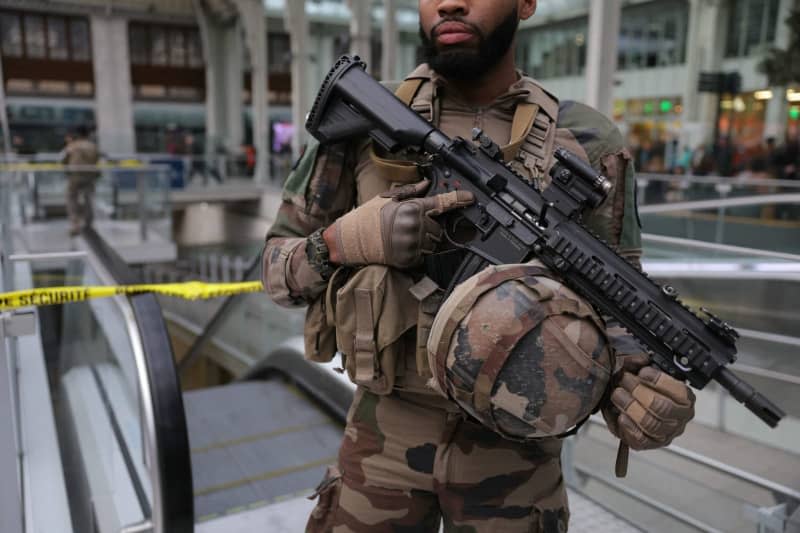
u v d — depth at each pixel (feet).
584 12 48.11
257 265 17.20
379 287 3.83
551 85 52.31
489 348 3.21
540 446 4.28
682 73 43.14
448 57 3.98
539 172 4.13
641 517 8.22
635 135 46.83
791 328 9.87
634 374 3.46
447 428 4.16
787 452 8.38
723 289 11.65
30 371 11.00
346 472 4.49
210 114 88.38
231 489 9.99
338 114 4.25
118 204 31.14
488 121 4.36
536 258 3.64
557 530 4.36
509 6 3.92
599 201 3.58
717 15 39.24
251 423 12.39
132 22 84.79
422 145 3.96
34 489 8.30
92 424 9.09
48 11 79.51
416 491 4.31
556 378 3.20
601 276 3.43
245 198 60.29
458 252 3.92
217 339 25.41
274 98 94.17
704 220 13.61
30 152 71.31
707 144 38.24
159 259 31.55
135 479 7.83
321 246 3.98
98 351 10.60
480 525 4.19
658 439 3.29
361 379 4.03
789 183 18.26
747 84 38.06
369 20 48.52
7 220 28.50
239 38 85.20
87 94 83.25
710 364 3.29
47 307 16.05
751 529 7.34
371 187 4.30
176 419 6.49
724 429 9.32
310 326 4.37
